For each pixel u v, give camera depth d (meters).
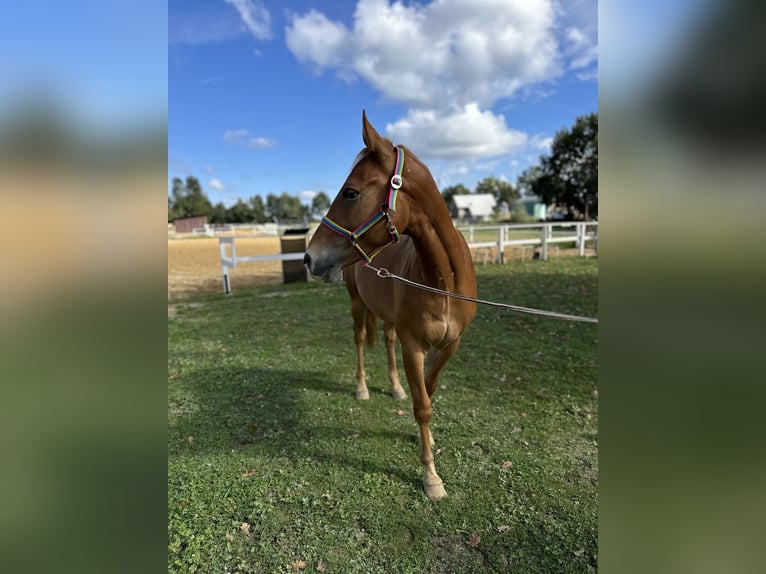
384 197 1.86
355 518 2.20
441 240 2.06
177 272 12.60
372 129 1.83
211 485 2.46
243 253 17.44
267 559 1.95
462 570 1.88
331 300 8.02
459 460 2.66
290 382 4.02
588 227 16.48
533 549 1.97
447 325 2.22
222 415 3.35
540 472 2.52
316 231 1.93
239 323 6.39
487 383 3.83
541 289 7.89
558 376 3.95
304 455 2.76
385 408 3.43
